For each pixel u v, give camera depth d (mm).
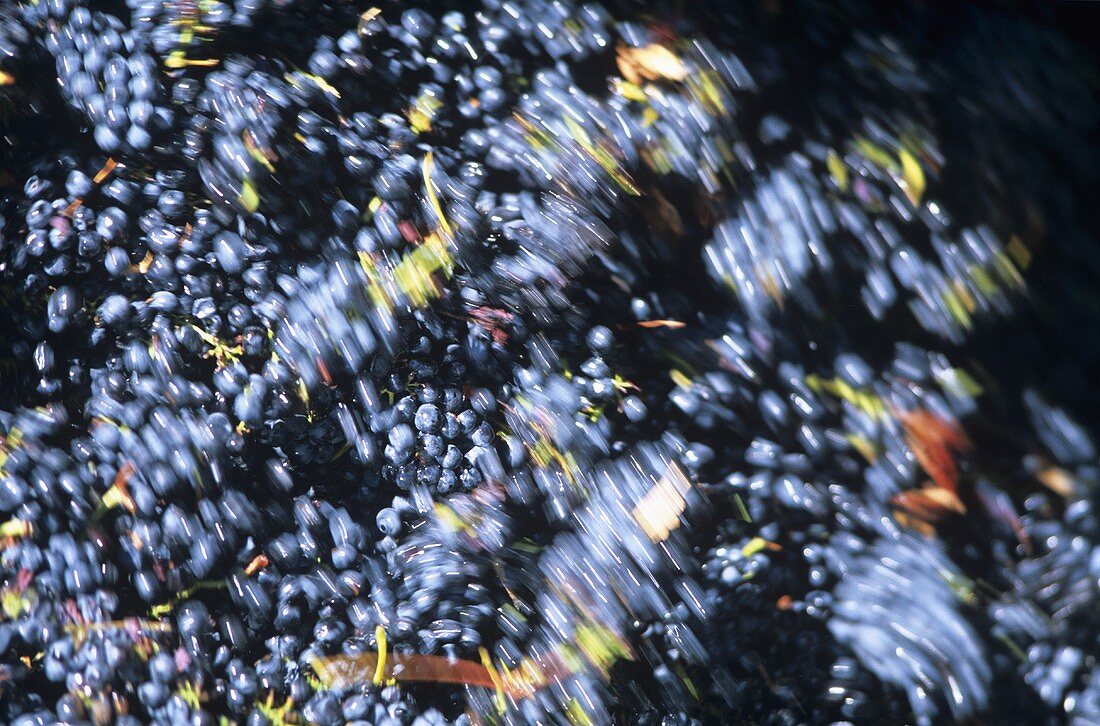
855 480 1997
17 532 1942
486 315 2002
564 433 1995
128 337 1963
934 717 1957
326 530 1972
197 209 1982
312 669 1947
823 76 2055
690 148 2037
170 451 1955
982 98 2053
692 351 2014
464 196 2016
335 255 1992
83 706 1926
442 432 1987
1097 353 2016
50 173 1976
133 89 1986
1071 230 2031
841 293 2021
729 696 1964
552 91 2043
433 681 1953
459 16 2051
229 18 2016
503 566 1977
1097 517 1981
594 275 2016
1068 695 1953
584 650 1962
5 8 1989
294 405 1973
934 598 1972
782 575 1980
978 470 1996
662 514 1984
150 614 1944
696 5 2068
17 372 1958
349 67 2027
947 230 2025
